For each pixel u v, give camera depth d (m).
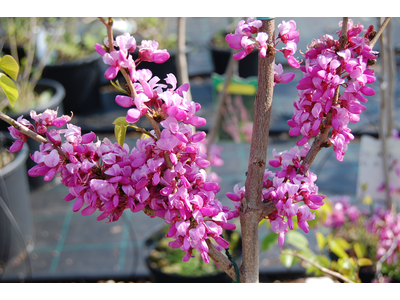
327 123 0.36
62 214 1.27
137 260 1.08
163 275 0.87
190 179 0.35
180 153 0.35
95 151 0.36
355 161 1.48
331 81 0.34
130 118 0.32
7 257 1.04
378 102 1.70
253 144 0.37
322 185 1.38
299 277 1.00
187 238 0.34
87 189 0.34
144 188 0.34
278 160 0.39
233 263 0.39
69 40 1.94
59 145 0.36
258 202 0.38
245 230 0.38
